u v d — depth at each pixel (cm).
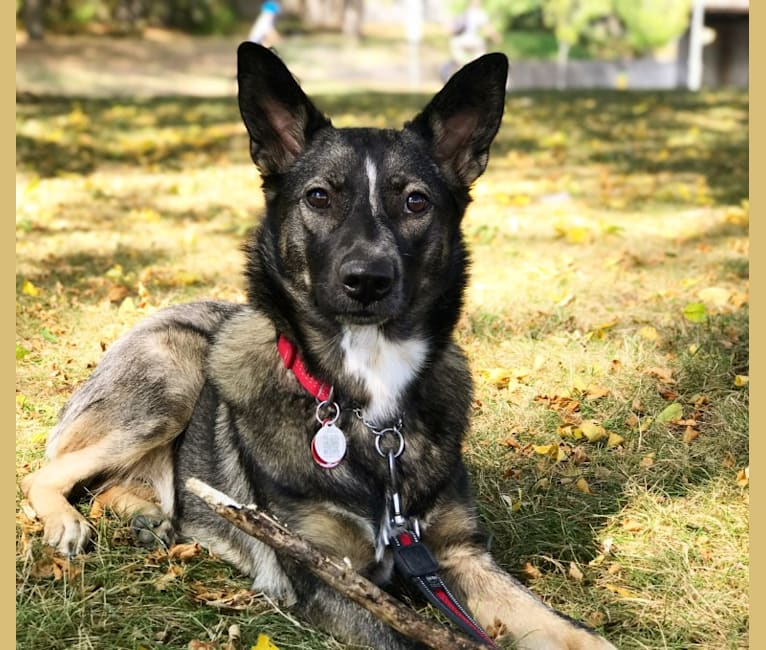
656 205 263
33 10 791
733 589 101
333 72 793
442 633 86
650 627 96
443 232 104
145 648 91
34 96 423
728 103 432
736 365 148
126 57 783
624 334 157
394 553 98
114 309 167
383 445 100
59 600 96
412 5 672
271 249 104
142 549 106
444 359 106
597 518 114
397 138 105
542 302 173
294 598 98
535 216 248
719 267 194
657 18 766
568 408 137
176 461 114
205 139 353
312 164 103
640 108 417
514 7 766
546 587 102
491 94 108
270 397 102
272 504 99
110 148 332
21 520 108
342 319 98
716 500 117
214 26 941
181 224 236
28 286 172
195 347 117
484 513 115
